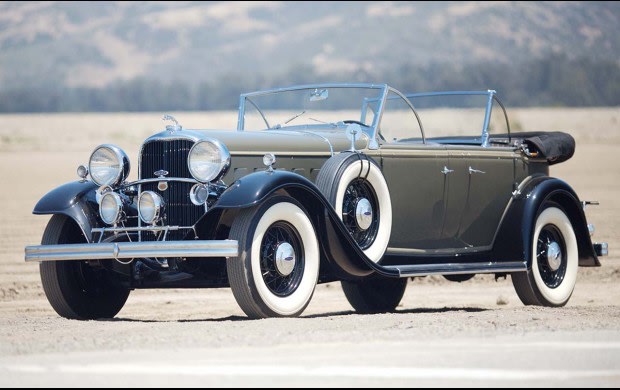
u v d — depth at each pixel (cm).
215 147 1784
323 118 2155
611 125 13788
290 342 1420
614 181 5459
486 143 2283
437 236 2086
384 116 2109
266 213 1730
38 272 2903
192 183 1811
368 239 1936
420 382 1145
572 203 2262
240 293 1719
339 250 1844
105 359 1309
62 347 1420
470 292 2711
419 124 2172
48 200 1889
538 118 15688
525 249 2155
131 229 1805
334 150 1973
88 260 1898
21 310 2264
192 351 1359
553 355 1312
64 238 1919
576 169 6184
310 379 1161
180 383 1141
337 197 1858
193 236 1808
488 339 1445
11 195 4931
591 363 1260
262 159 1878
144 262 1836
